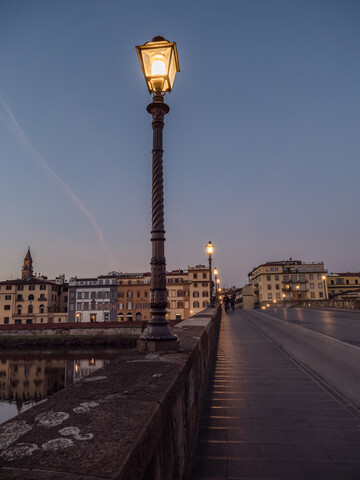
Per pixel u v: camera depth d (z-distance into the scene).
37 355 49.69
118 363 2.95
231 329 16.39
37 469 1.06
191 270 77.69
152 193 4.37
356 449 3.40
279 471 2.96
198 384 4.34
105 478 1.02
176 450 2.37
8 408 28.27
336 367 7.39
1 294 80.38
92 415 1.60
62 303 88.38
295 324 18.28
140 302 76.00
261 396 5.27
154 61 4.50
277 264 90.06
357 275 96.31
